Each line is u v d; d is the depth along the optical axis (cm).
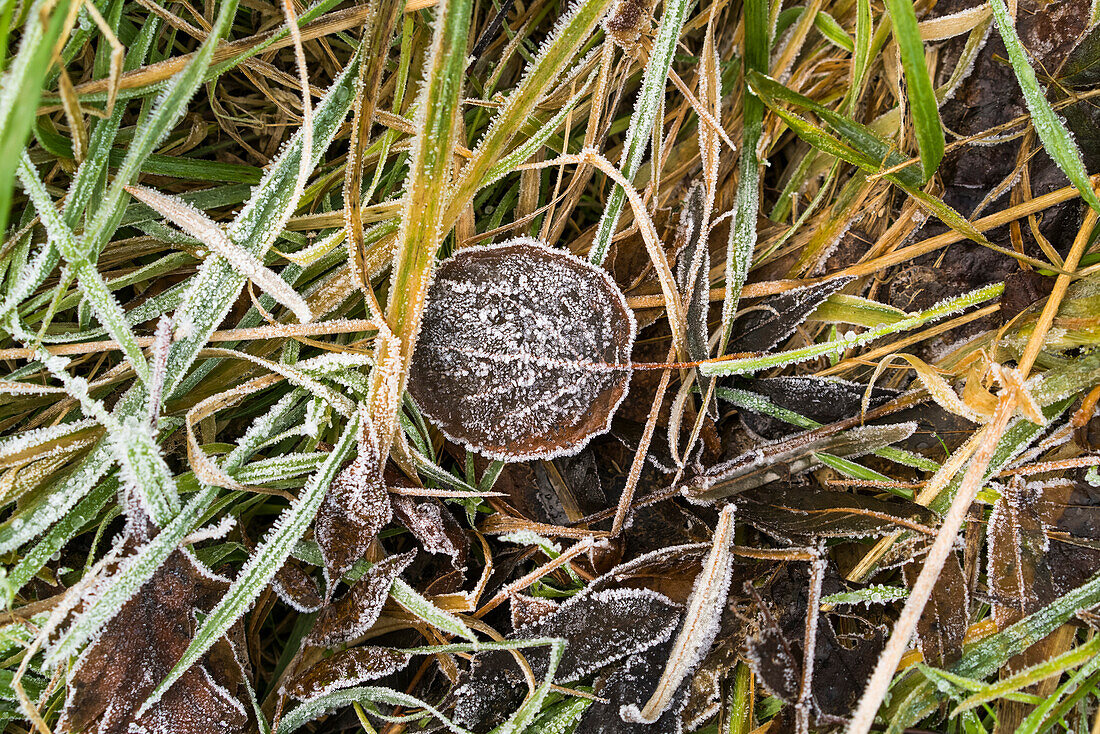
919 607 55
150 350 57
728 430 60
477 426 58
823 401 59
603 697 57
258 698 59
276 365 57
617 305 58
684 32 60
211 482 56
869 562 58
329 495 57
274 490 58
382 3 56
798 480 59
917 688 57
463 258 57
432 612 57
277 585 57
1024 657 58
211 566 58
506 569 59
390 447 57
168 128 55
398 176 59
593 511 59
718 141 58
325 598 57
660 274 57
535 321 57
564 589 59
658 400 58
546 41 56
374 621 57
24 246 57
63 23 54
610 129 60
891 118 60
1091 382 58
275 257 59
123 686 56
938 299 59
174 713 56
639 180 60
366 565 58
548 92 59
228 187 59
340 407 57
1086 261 58
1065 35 58
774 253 60
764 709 58
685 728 57
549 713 58
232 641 57
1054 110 58
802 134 58
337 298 58
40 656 57
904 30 56
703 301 59
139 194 57
